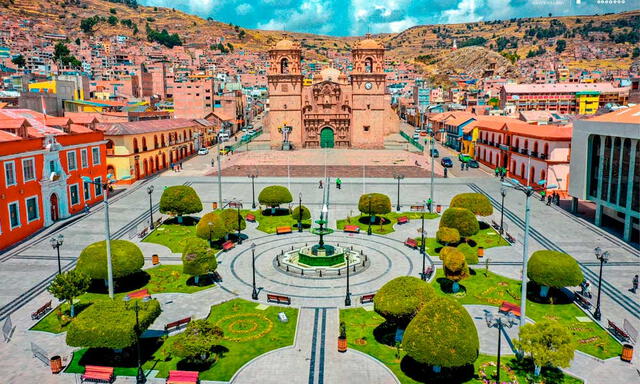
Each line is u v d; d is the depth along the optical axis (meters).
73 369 24.33
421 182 72.81
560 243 44.69
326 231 41.12
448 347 21.56
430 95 195.88
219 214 44.72
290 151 101.38
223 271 38.22
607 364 24.86
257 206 59.06
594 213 54.75
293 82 104.06
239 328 28.69
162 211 50.41
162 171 84.00
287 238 47.28
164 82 188.75
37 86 107.06
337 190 67.88
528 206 26.61
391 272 37.94
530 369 24.27
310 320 29.89
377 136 106.25
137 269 33.47
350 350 26.23
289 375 23.83
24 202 45.88
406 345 22.56
